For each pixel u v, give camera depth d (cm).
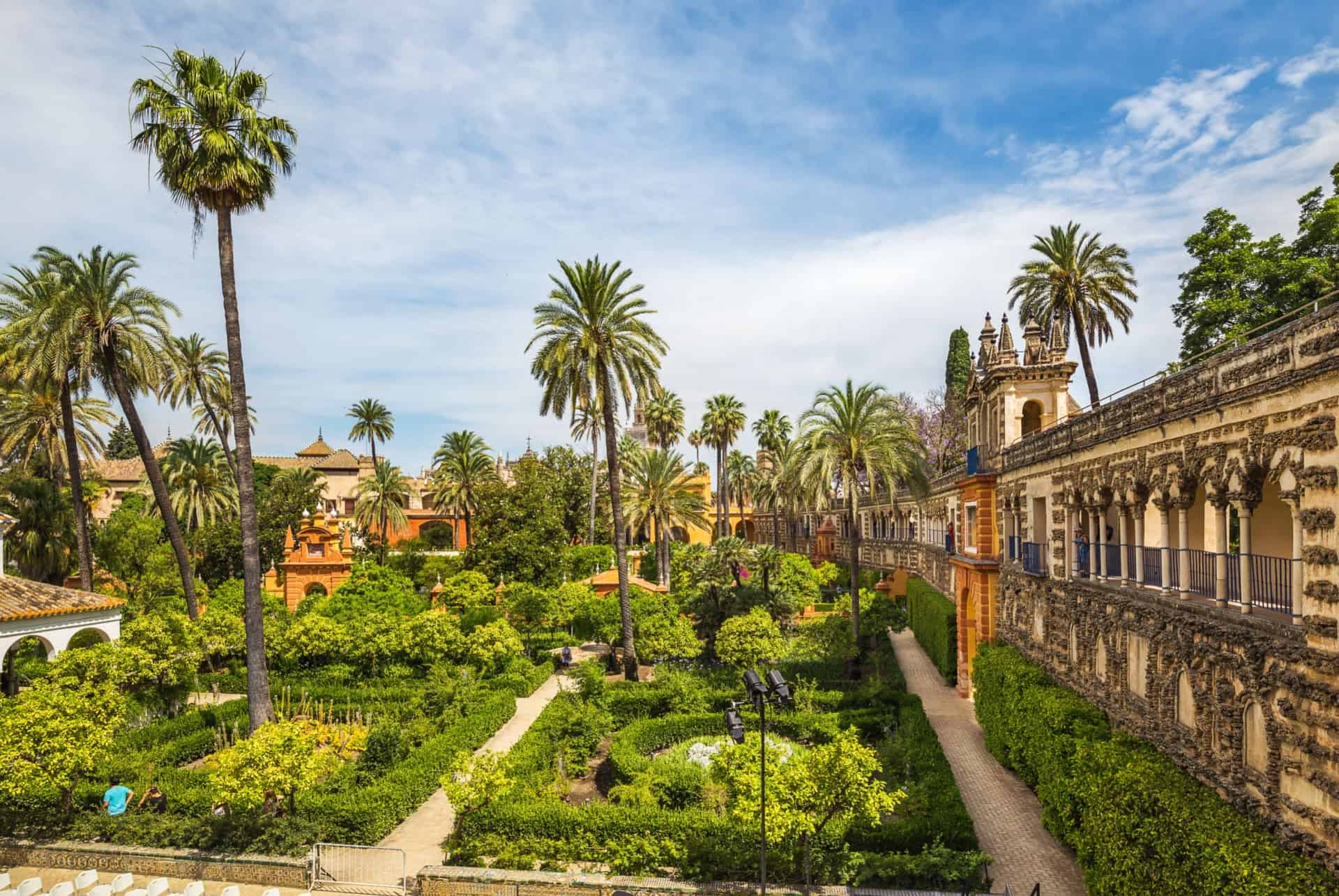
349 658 3722
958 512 3609
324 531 5881
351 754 2497
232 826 1817
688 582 4616
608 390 3531
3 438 4303
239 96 2581
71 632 3259
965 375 6856
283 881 1723
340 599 4800
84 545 3694
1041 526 2520
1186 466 1423
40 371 3102
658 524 6150
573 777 2350
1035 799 2117
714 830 1681
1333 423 974
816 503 3697
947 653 3550
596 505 8031
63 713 1919
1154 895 1198
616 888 1574
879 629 4022
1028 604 2516
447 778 1809
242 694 3525
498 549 5688
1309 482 1025
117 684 2784
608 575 5041
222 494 6278
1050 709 1891
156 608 4353
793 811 1489
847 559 7806
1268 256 3192
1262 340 1146
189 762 2534
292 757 1803
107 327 3131
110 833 1859
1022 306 3900
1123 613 1684
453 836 1798
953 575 3925
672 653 3478
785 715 2697
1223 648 1244
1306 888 938
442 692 2973
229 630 3556
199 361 4822
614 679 3712
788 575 5356
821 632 3606
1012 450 2752
